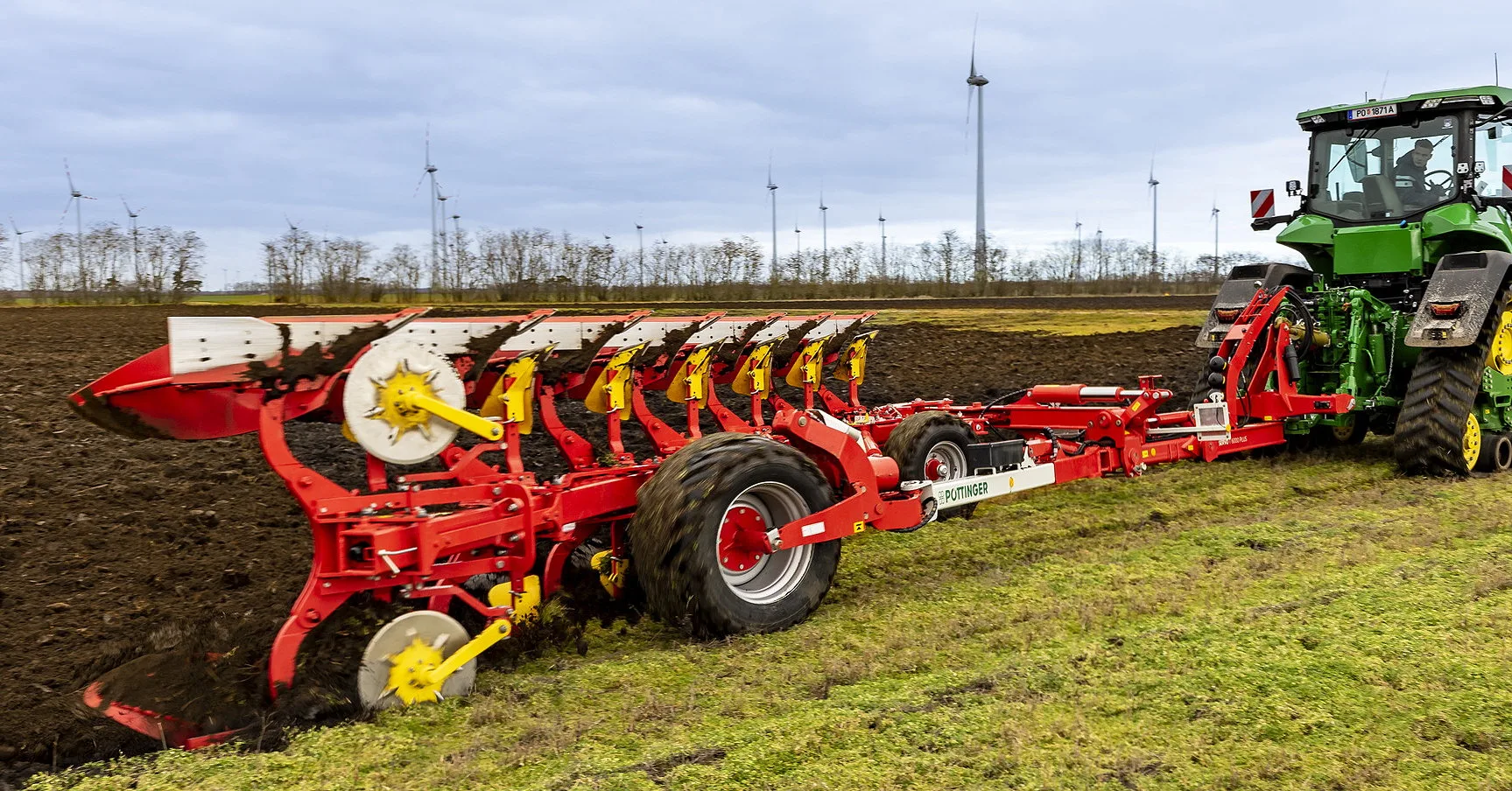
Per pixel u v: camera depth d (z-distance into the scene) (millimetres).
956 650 4004
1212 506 6637
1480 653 3693
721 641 4152
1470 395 7125
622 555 4645
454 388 3758
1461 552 5082
